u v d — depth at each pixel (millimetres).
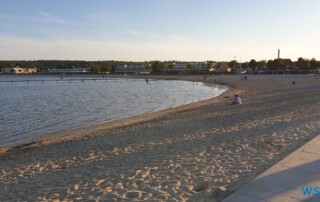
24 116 25562
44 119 23875
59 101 38688
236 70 149625
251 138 11117
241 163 7996
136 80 118438
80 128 19266
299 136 10781
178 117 20172
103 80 122938
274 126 13398
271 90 43000
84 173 8414
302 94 31984
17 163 10594
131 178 7492
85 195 6590
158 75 151375
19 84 97000
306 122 13703
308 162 6852
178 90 57656
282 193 5246
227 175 7121
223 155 8977
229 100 31203
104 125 19609
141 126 17250
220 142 10867
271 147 9516
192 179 7055
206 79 95188
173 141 11883
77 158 10438
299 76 83312
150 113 24781
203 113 21328
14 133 18656
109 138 14000
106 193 6590
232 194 5316
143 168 8320
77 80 124000
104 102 36531
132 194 6379
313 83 53188
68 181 7785
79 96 46500
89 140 14039
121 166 8789
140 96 44844
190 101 36312
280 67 125500
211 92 50594
